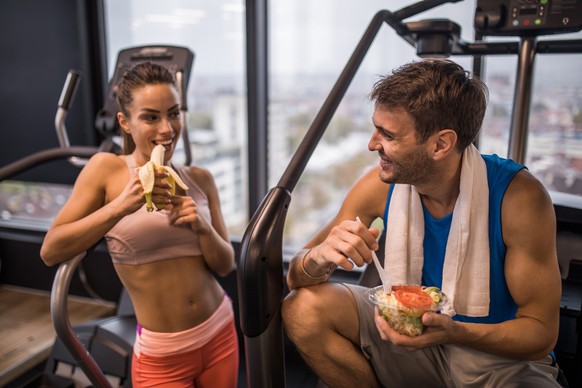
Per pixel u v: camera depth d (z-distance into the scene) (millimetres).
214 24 2715
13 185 3168
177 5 2764
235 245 2783
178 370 1591
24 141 3084
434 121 1171
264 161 2836
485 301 1300
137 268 1545
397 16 1712
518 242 1258
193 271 1613
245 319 1172
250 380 1248
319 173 2709
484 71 2115
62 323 1562
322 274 1303
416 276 1391
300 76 2650
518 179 1281
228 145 2824
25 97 3016
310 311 1280
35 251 3010
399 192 1387
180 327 1585
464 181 1273
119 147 2086
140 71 1520
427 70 1193
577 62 2125
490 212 1282
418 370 1368
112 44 2934
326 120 1424
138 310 1604
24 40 2938
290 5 2590
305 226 2814
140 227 1507
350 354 1327
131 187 1373
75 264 1568
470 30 2316
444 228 1345
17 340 2438
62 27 2857
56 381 2049
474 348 1232
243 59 2701
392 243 1385
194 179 1706
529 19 1617
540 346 1226
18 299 2930
